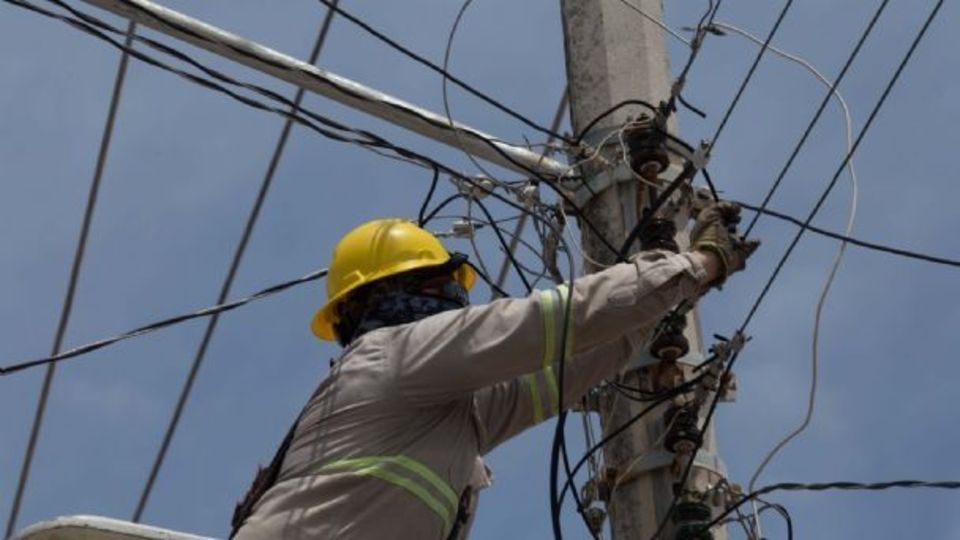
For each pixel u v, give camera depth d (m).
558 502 5.55
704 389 7.08
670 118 7.68
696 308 7.33
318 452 4.93
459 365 4.89
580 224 7.50
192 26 7.59
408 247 5.57
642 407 7.10
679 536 6.88
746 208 7.37
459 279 5.75
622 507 7.03
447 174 7.48
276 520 4.82
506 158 7.59
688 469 6.96
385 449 4.89
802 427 7.13
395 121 7.79
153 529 5.38
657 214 7.27
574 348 4.94
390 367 4.96
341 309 5.57
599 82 7.80
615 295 4.95
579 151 7.49
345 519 4.82
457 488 4.95
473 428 5.11
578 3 8.01
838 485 7.10
